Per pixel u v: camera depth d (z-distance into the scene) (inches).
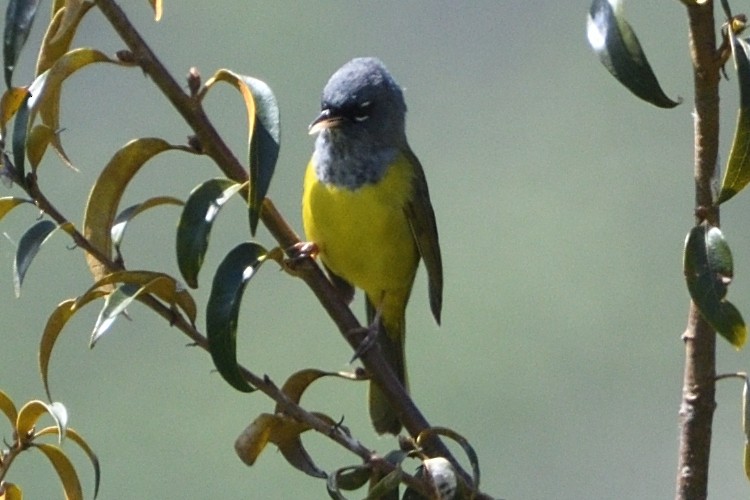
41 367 155.8
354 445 156.0
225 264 155.6
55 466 155.9
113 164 156.4
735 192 155.3
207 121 156.1
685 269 155.4
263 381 155.9
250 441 156.3
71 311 155.7
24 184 155.8
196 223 155.6
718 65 155.3
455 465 156.4
